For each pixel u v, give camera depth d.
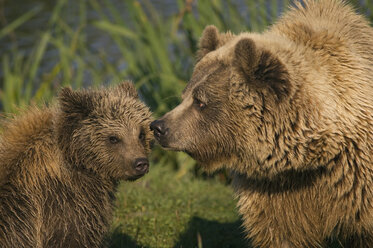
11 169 9.80
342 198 9.45
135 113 10.62
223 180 16.27
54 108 10.61
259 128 9.12
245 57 8.84
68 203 10.12
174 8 28.12
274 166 9.27
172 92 17.42
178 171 16.62
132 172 10.30
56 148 10.09
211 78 9.30
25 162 9.89
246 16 18.33
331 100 9.01
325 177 9.38
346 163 9.20
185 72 18.00
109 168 10.41
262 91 8.94
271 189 9.84
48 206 9.95
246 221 10.45
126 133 10.35
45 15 26.47
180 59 18.16
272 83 8.87
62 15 25.58
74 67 20.98
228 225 13.33
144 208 13.90
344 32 9.84
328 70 9.27
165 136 9.50
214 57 9.59
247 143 9.28
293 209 9.80
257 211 10.15
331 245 11.18
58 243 10.08
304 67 9.08
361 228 9.56
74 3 28.03
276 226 10.05
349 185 9.30
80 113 10.23
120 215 13.52
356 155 9.18
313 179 9.48
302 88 8.92
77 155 10.19
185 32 17.56
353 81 9.26
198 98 9.38
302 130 8.92
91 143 10.23
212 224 13.36
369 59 9.88
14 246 9.51
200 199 14.84
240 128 9.23
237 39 9.88
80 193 10.25
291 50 9.27
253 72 8.88
